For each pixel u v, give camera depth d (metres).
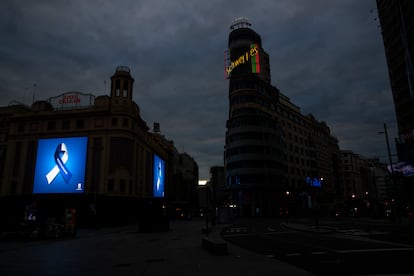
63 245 18.31
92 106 48.56
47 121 47.69
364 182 152.25
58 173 45.09
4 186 46.00
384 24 57.47
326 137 119.06
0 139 55.75
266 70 95.06
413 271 8.64
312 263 10.56
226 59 94.62
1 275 9.20
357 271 8.91
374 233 22.55
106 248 16.31
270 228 32.31
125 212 44.75
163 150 74.50
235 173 74.69
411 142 48.97
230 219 50.59
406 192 50.31
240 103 79.56
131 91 49.94
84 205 42.38
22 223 24.38
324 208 94.75
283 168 81.56
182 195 98.31
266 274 8.38
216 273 8.64
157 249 15.31
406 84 50.38
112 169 44.72
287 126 93.44
